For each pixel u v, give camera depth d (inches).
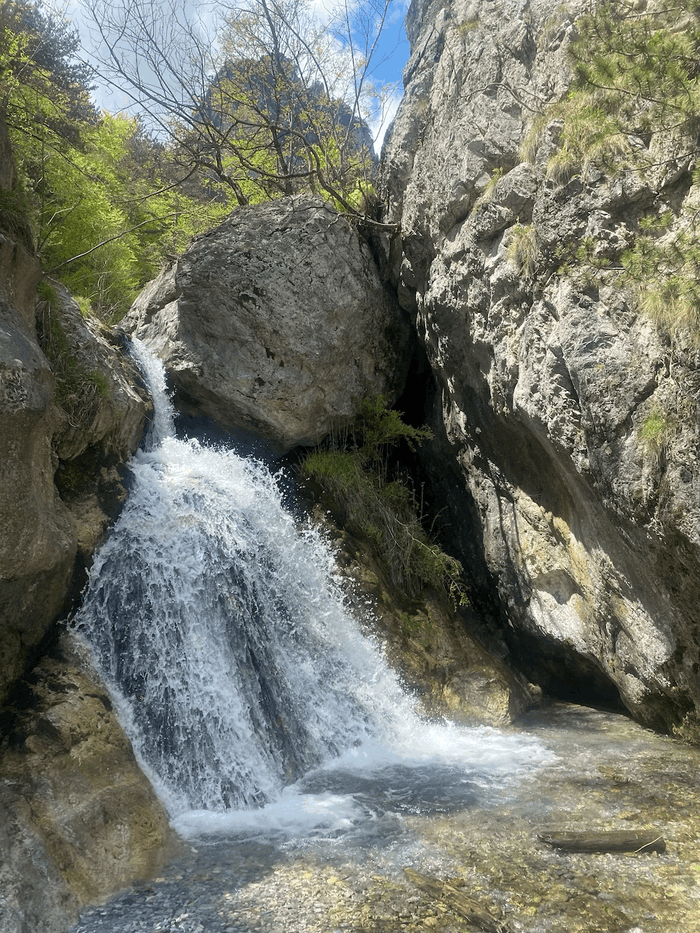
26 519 249.0
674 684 318.3
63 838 214.4
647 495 273.7
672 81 256.2
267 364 447.2
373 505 454.0
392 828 248.7
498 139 368.5
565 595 381.4
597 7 312.3
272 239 446.9
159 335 485.1
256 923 192.5
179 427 469.4
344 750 327.3
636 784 281.7
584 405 293.1
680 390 258.2
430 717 365.7
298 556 390.6
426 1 553.3
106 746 254.4
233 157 597.0
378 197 510.3
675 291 260.2
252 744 298.2
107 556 318.3
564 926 190.1
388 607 407.8
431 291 413.4
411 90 476.4
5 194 278.8
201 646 316.2
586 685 414.3
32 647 271.9
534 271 327.3
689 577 277.3
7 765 229.3
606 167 280.8
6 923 184.1
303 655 350.3
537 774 297.0
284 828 250.8
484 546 432.5
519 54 366.3
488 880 213.3
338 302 458.3
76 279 570.6
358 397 483.8
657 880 212.1
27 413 241.1
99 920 195.6
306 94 562.9
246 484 421.4
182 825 254.4
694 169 267.0
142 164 733.3
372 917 195.0
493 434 404.5
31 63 510.3
